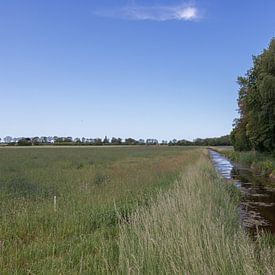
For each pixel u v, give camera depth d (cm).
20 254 805
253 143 4975
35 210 1175
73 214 1114
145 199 1398
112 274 665
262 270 670
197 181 1894
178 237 754
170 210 993
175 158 5041
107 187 1734
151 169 2973
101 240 865
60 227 1005
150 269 658
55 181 2050
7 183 1823
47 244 865
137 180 2031
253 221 1457
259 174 3591
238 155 6141
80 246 853
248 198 2056
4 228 983
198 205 1117
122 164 3744
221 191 1811
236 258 681
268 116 3991
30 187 1722
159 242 751
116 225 1042
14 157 5178
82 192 1532
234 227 1112
